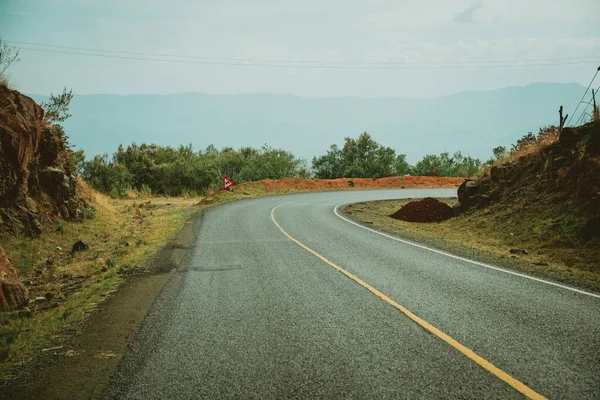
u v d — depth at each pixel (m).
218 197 26.66
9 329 5.50
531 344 4.53
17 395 3.63
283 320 5.45
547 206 12.24
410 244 11.43
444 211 17.47
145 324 5.36
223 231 13.99
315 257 9.64
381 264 8.84
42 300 7.21
